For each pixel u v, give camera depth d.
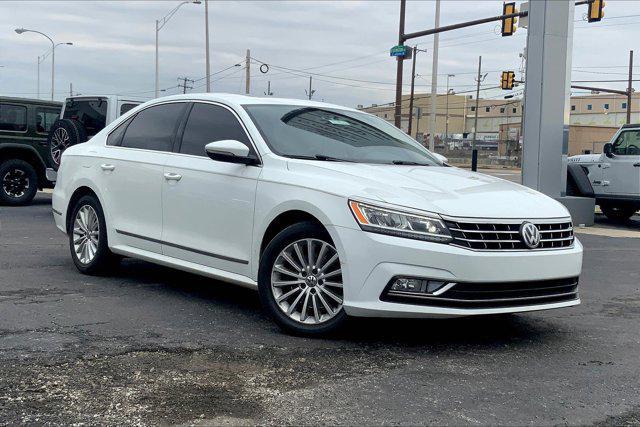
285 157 5.13
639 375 4.14
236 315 5.35
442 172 5.34
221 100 5.86
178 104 6.27
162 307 5.55
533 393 3.78
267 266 4.84
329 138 5.62
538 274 4.49
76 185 6.91
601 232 12.30
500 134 82.69
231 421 3.30
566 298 4.78
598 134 68.56
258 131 5.37
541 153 12.62
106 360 4.15
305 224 4.68
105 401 3.51
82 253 6.86
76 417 3.31
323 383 3.83
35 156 14.22
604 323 5.47
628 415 3.49
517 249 4.47
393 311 4.29
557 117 12.67
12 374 3.87
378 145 5.84
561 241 4.75
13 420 3.26
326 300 4.65
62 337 4.61
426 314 4.27
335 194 4.55
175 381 3.82
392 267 4.28
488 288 4.36
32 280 6.53
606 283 7.33
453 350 4.55
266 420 3.32
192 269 5.60
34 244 8.84
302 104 6.08
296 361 4.21
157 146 6.18
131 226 6.24
